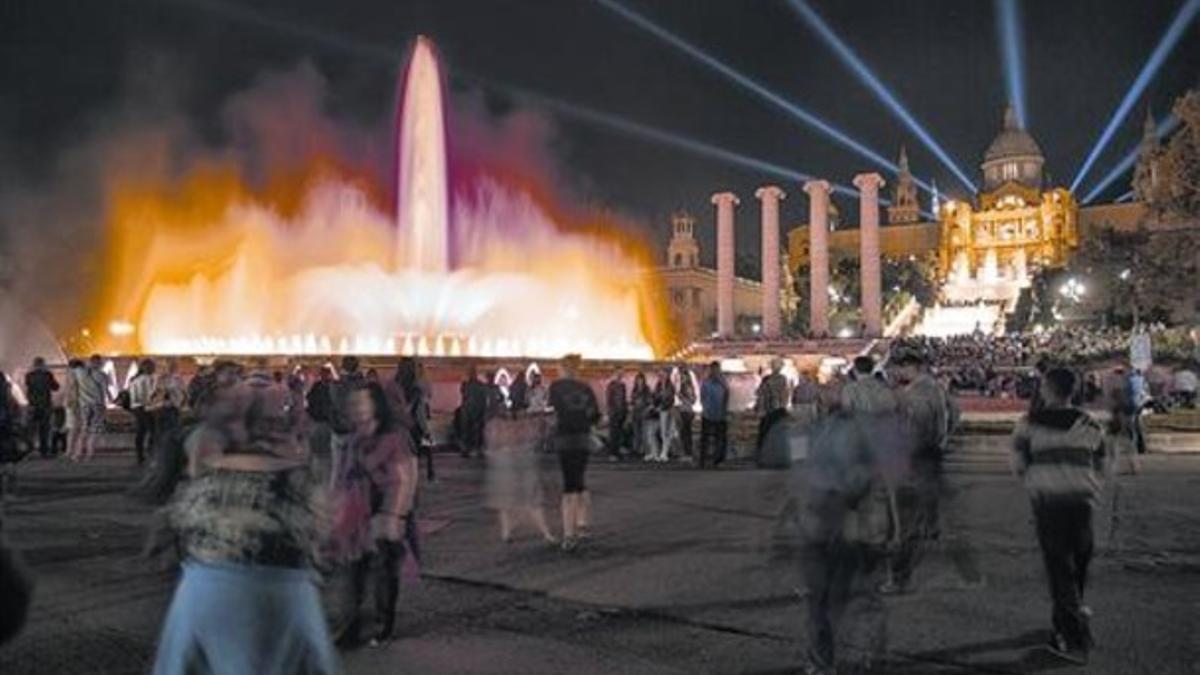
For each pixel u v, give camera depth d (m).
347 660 6.66
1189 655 6.71
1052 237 132.88
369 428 7.05
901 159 168.00
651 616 7.82
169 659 4.27
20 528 11.66
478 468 18.88
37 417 19.44
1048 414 6.89
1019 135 149.38
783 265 124.38
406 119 40.59
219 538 4.27
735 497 14.62
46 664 6.55
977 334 76.62
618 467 19.61
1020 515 12.76
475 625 7.57
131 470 17.42
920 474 8.73
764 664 6.58
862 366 8.42
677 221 122.50
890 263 138.88
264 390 4.71
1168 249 44.94
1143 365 30.36
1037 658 6.68
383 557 7.09
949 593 8.50
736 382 38.44
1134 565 9.68
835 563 6.46
